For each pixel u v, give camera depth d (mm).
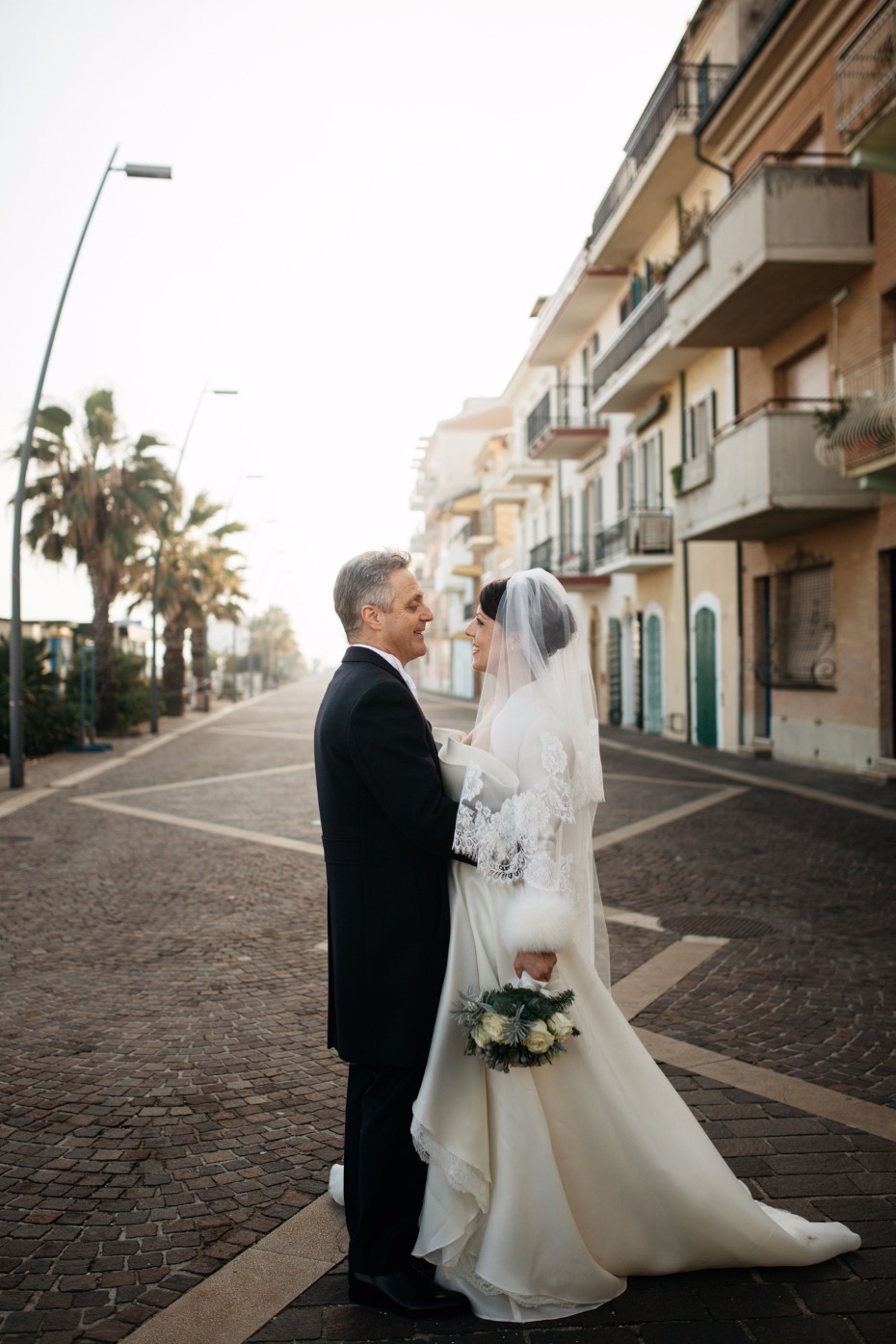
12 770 15609
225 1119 3814
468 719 31094
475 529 49156
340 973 2660
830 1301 2605
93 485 24734
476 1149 2529
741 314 15602
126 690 31531
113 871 8891
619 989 5297
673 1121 2723
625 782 14516
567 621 2736
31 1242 2949
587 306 26688
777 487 14031
